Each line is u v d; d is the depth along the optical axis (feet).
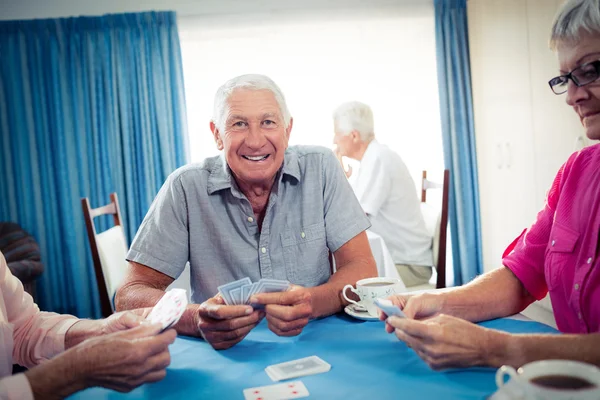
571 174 3.63
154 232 4.79
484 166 13.62
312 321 3.93
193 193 4.83
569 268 3.45
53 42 13.08
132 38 13.20
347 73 14.14
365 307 3.87
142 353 2.62
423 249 9.56
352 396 2.50
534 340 2.71
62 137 13.24
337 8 13.73
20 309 3.63
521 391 2.01
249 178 4.50
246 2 13.60
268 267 4.83
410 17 13.87
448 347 2.68
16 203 13.51
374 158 9.66
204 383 2.79
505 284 3.77
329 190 5.05
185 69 13.84
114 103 13.24
